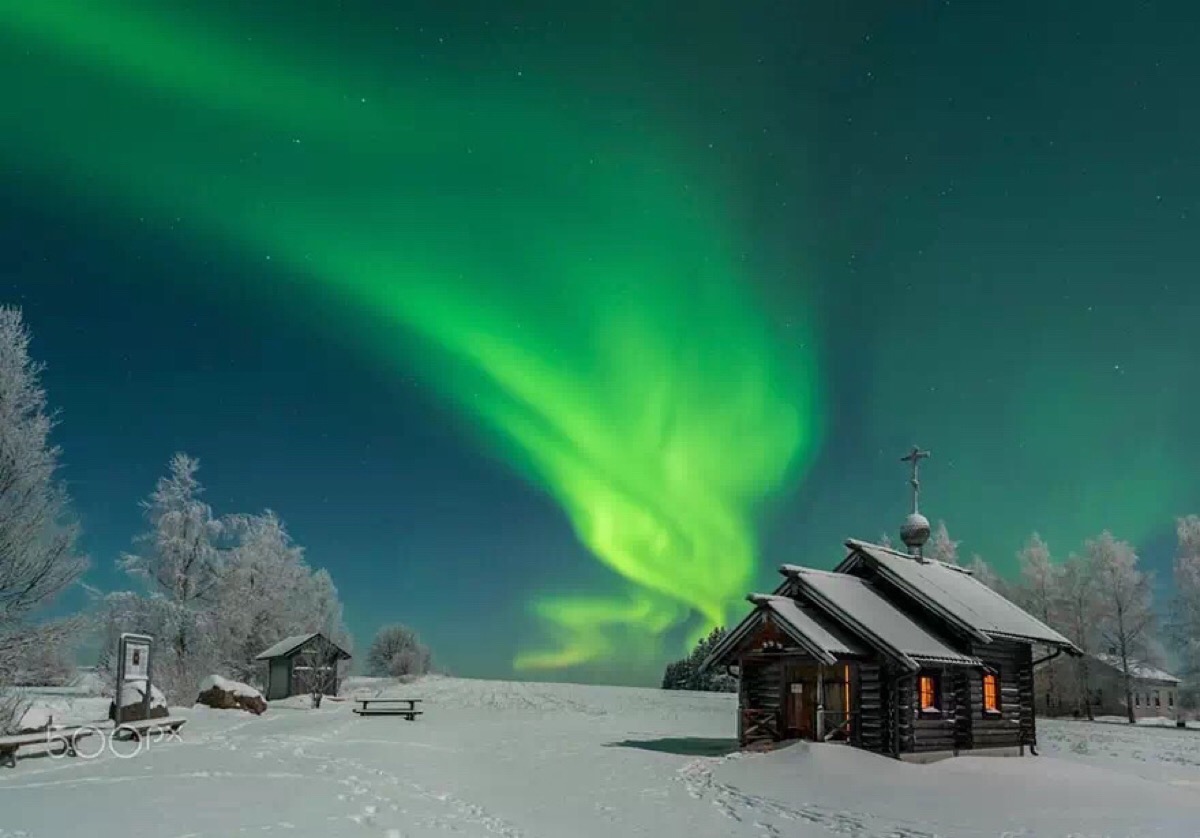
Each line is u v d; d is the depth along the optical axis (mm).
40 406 22578
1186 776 25094
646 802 17641
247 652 50406
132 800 13258
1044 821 15969
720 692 89500
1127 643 59812
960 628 24953
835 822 15781
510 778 20438
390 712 38188
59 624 20938
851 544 28531
